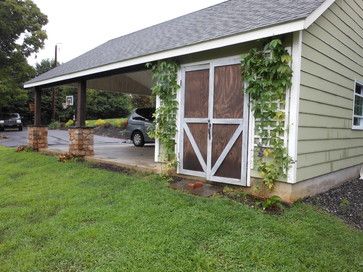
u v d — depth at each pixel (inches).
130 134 512.7
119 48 384.5
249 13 247.0
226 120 224.2
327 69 232.4
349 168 291.1
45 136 461.1
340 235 160.2
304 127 203.0
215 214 173.3
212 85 232.4
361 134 319.9
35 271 126.3
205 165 239.0
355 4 279.1
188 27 305.4
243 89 214.2
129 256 133.0
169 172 259.3
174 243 142.3
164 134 266.5
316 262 131.5
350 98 282.0
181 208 183.0
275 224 162.4
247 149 213.0
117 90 479.5
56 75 382.9
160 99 269.6
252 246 140.5
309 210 188.1
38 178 279.3
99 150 439.2
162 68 262.2
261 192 203.6
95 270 124.0
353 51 281.6
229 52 223.0
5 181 277.0
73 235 153.8
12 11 855.7
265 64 195.2
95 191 225.9
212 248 140.0
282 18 184.7
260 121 204.5
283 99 194.5
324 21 224.5
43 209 196.1
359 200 230.4
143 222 165.3
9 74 876.6
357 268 131.0
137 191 218.1
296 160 194.5
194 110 246.7
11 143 600.4
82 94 367.6
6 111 1135.6
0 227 171.9
